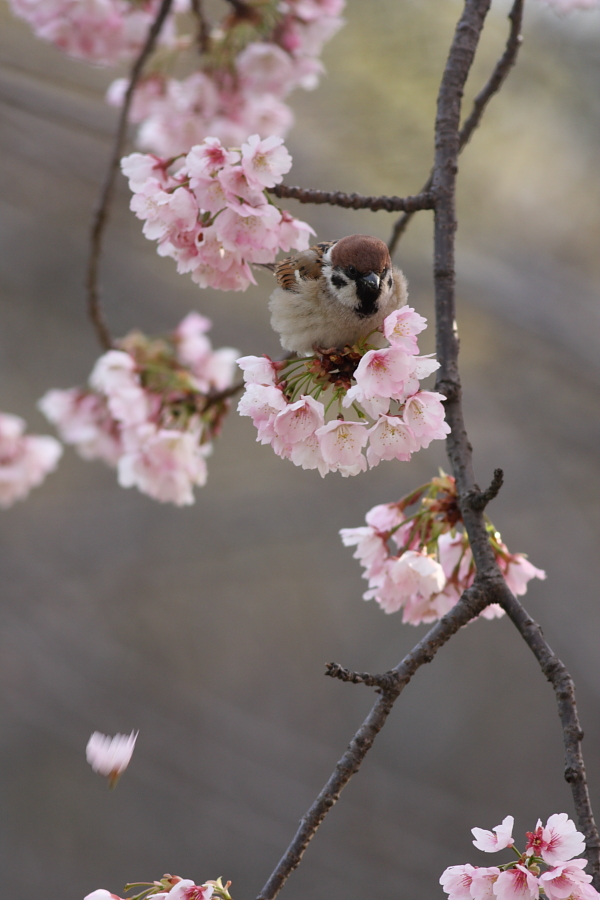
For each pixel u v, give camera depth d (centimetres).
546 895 260
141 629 1664
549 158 1059
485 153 1048
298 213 1005
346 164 952
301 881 1434
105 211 477
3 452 591
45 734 1638
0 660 1475
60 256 1332
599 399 1336
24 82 923
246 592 1756
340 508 1448
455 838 1524
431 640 286
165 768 1515
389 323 290
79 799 1592
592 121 1020
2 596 1471
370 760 1705
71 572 1473
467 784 1677
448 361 344
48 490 1522
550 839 266
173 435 475
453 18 874
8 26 917
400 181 926
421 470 1448
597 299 1148
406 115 905
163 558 1464
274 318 420
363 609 1781
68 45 561
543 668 284
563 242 1147
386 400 290
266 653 1731
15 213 1318
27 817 1588
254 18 527
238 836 1527
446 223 364
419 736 1728
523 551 1526
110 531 1486
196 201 337
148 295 1315
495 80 419
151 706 1542
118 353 489
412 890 1417
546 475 1416
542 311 1127
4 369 1515
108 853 1552
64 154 1016
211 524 1470
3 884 1510
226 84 537
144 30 551
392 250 470
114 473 1534
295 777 1580
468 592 296
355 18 870
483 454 1444
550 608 1506
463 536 371
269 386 303
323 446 291
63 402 553
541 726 1703
